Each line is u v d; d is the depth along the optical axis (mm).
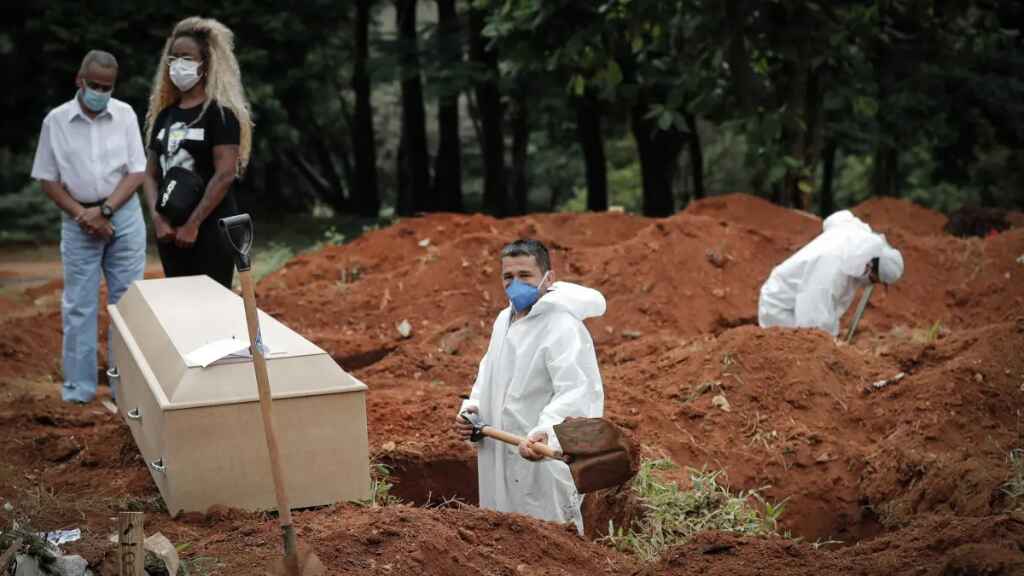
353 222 25312
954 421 6426
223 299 5504
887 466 6219
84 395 7219
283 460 4430
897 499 6039
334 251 11797
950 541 3965
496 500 4883
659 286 10414
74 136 7070
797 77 13766
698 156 26078
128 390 5465
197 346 4648
